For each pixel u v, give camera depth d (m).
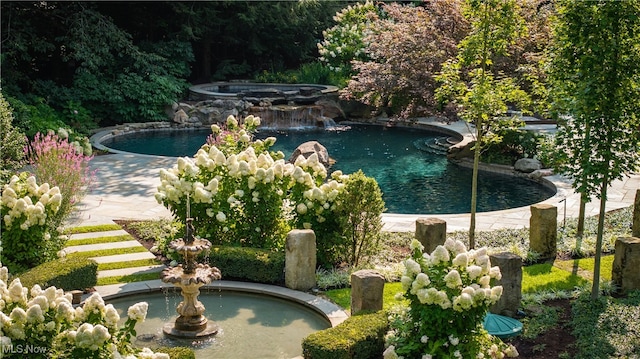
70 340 4.96
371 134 22.28
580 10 7.25
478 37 9.33
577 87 7.43
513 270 7.46
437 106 17.42
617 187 13.81
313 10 31.02
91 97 22.42
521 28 9.52
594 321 7.29
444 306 5.67
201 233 9.37
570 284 8.52
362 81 19.11
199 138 21.34
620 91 7.32
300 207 9.21
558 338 7.00
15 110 18.12
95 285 8.45
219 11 28.27
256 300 8.35
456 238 10.46
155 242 10.19
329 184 9.34
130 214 11.78
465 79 16.12
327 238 9.21
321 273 8.91
